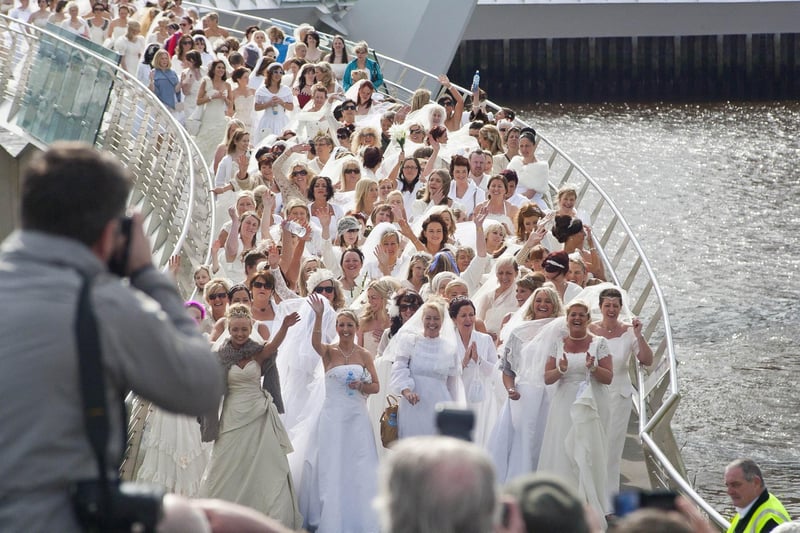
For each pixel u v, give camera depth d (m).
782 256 42.38
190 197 17.94
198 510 3.99
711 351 31.95
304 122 23.72
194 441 12.15
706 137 69.25
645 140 68.44
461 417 3.42
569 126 75.31
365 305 13.30
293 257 15.36
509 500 3.45
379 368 12.34
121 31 29.36
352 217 16.61
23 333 3.30
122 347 3.37
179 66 25.91
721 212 49.84
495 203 18.31
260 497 11.09
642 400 14.26
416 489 3.12
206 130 24.14
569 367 11.95
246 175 19.70
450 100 26.00
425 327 11.90
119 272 3.68
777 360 30.88
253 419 11.12
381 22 46.53
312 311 12.26
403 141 20.62
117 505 3.33
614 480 12.59
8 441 3.29
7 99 26.55
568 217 16.55
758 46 91.94
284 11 49.09
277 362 12.25
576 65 93.06
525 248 15.62
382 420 11.95
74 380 3.31
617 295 12.84
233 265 16.78
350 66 28.59
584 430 11.82
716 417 27.02
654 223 48.09
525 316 12.45
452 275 13.51
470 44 93.06
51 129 24.52
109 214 3.51
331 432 11.53
